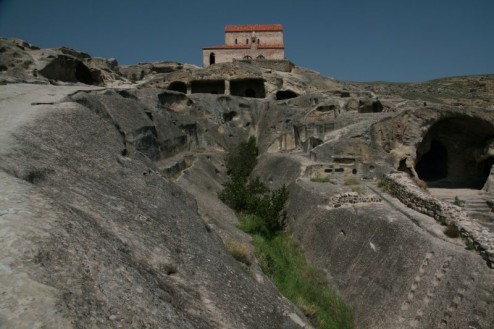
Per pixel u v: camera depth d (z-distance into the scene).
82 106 17.14
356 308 14.22
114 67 49.00
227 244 14.42
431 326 11.50
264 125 38.16
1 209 6.69
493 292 10.76
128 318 5.70
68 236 6.69
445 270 12.47
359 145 25.97
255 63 48.75
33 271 5.43
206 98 38.34
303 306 13.66
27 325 4.57
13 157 9.76
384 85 85.75
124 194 11.38
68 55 36.66
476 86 78.38
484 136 27.59
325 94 37.94
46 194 8.22
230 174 33.25
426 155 34.06
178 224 11.64
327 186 23.12
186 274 9.09
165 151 26.92
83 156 12.32
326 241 18.33
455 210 15.07
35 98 18.61
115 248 7.61
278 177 28.67
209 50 57.19
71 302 5.27
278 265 16.80
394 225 15.61
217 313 8.19
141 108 26.52
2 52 31.31
